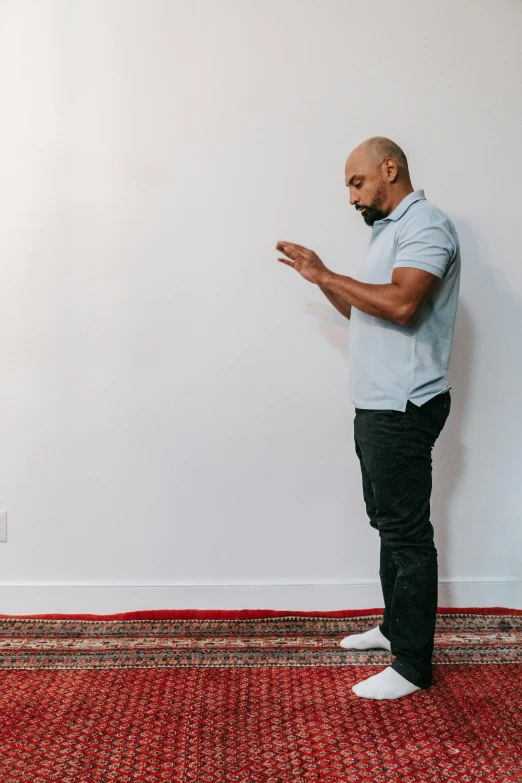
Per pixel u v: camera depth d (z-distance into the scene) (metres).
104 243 2.20
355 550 2.26
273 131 2.19
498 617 2.21
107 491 2.24
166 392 2.23
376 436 1.70
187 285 2.21
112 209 2.20
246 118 2.19
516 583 2.28
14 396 2.23
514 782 1.36
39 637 2.08
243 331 2.22
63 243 2.21
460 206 2.21
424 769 1.40
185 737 1.52
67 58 2.18
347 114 2.19
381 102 2.19
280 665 1.89
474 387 2.26
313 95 2.19
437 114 2.19
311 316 2.21
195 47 2.18
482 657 1.93
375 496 1.75
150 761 1.43
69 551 2.26
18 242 2.21
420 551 1.71
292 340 2.22
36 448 2.24
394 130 2.19
